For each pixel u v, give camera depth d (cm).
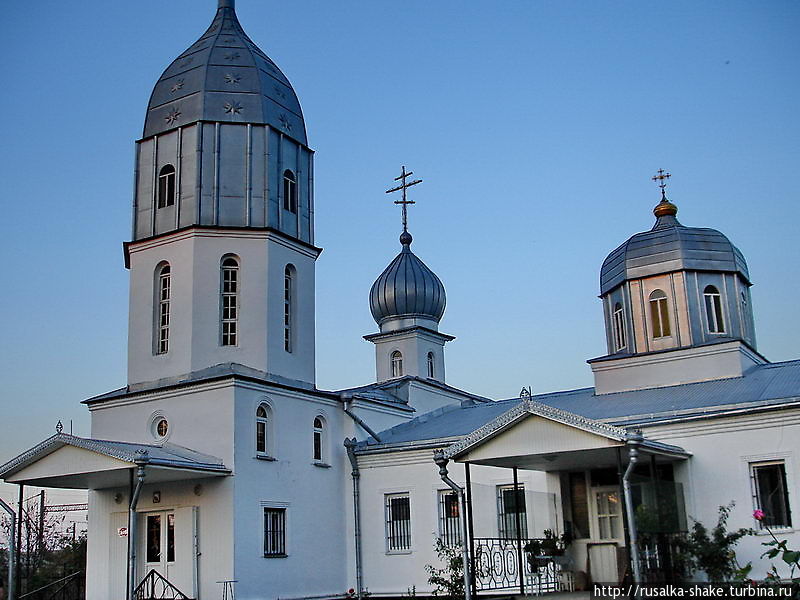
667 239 2886
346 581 2688
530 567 2144
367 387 3123
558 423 1872
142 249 2728
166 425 2519
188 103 2773
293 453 2591
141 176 2786
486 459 1977
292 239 2780
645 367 2767
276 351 2658
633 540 1733
